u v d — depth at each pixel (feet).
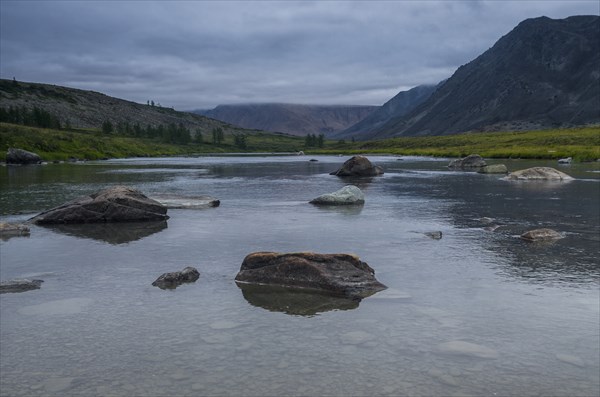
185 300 44.75
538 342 34.63
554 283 49.55
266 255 52.21
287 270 50.06
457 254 63.10
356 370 30.32
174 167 316.60
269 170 279.69
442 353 32.76
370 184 175.11
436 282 50.03
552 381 28.96
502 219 92.43
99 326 38.01
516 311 41.16
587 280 50.57
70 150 461.78
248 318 39.91
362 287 47.32
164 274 51.39
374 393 27.48
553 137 540.52
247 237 76.13
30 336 36.01
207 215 100.48
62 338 35.60
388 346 33.96
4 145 400.67
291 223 89.61
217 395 27.35
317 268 49.44
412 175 221.46
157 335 36.17
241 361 31.68
